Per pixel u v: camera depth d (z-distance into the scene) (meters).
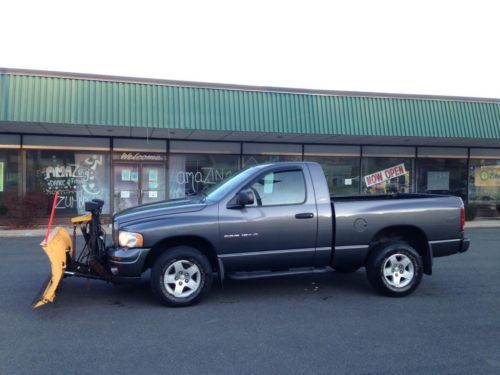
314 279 7.67
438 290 7.03
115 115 13.36
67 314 5.68
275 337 4.93
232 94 14.45
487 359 4.38
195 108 14.08
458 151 19.72
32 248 10.94
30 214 15.02
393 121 15.80
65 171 15.93
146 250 5.88
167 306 5.98
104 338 4.86
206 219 6.03
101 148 16.19
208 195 6.61
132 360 4.30
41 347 4.60
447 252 6.89
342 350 4.57
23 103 12.73
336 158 18.47
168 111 13.83
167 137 16.39
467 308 6.07
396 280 6.59
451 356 4.45
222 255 6.10
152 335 4.96
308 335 5.00
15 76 12.77
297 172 6.51
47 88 12.97
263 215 6.20
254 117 14.54
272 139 16.95
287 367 4.16
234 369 4.12
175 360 4.30
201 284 6.05
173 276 5.99
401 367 4.18
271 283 7.37
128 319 5.50
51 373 4.01
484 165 20.02
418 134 15.95
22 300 6.27
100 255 6.30
